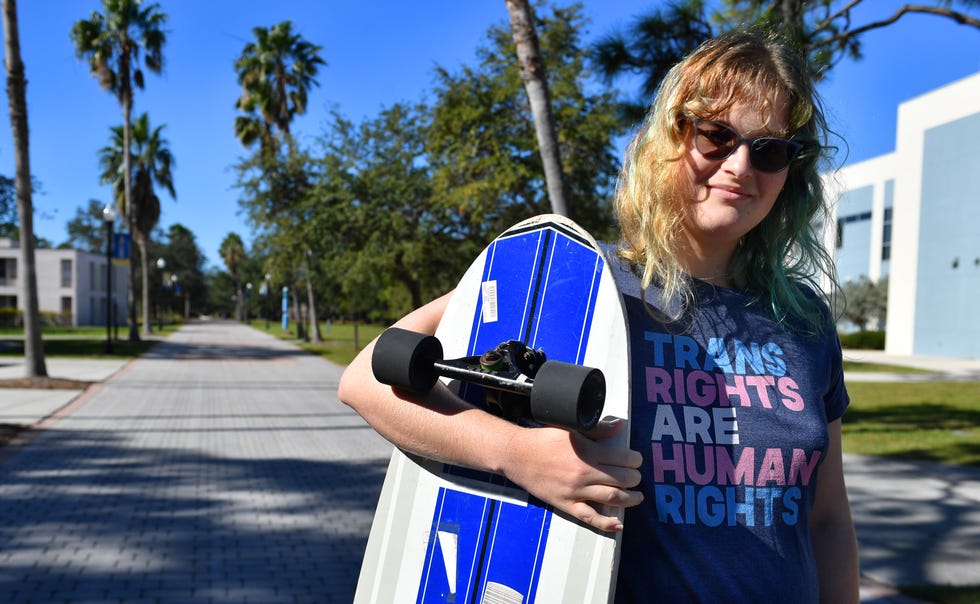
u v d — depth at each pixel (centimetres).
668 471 102
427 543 118
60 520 525
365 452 815
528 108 1919
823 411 116
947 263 2786
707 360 111
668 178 114
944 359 2728
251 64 2955
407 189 2247
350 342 3522
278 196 2570
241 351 2705
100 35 2678
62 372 1596
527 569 105
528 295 119
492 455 99
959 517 553
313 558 466
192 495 607
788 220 128
